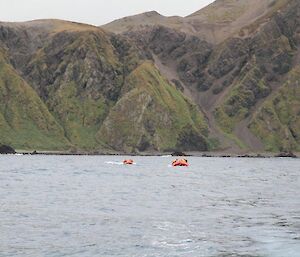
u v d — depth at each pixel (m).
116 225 49.50
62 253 36.59
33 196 78.69
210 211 61.94
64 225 49.12
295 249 37.75
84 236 43.22
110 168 190.25
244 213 60.12
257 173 175.38
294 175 163.75
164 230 46.66
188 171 180.75
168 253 36.69
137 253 36.69
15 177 126.06
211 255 35.94
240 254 36.19
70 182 112.88
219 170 194.88
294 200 77.88
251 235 43.88
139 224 50.31
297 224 50.66
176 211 61.62
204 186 107.81
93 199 75.62
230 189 100.19
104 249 38.00
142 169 188.25
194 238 42.44
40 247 38.53
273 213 60.22
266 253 36.41
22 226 48.16
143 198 78.56
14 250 37.41
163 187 102.94
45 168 177.88
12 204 66.69
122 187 101.31
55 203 69.00
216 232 45.50
